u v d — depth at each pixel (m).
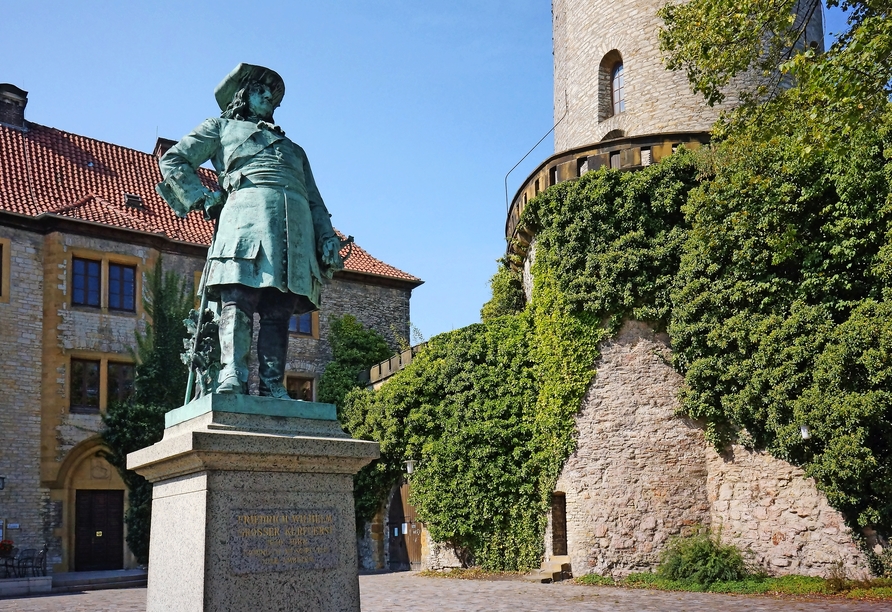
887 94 12.58
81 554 27.11
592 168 20.88
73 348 27.89
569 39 29.52
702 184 18.72
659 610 14.11
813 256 16.72
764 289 17.39
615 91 28.03
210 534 6.00
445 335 24.80
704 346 18.45
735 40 14.11
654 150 20.36
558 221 20.72
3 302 27.27
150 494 27.88
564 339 20.62
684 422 19.25
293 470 6.45
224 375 6.78
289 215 7.27
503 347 22.70
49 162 30.77
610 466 19.72
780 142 16.89
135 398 28.53
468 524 22.28
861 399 15.33
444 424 23.58
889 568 15.94
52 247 28.17
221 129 7.59
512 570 21.55
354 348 34.47
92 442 27.69
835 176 16.31
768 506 17.94
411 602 16.11
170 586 6.27
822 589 15.81
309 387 33.91
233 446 6.11
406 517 26.12
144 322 29.31
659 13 15.18
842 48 12.59
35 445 27.05
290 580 6.24
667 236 19.59
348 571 6.55
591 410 20.19
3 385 26.86
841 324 15.98
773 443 17.66
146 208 31.34
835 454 15.72
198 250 30.98
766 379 17.06
